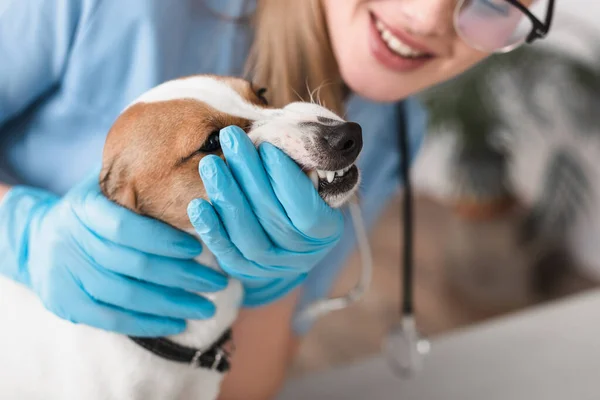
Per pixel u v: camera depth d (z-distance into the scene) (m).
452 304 2.52
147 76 0.98
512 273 2.64
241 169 0.69
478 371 1.37
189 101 0.75
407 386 1.34
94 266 0.79
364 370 1.41
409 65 0.97
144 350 0.79
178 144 0.73
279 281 0.94
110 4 0.93
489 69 2.29
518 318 1.54
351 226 1.27
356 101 1.18
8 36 0.90
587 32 2.41
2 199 0.90
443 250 2.84
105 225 0.76
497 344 1.46
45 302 0.79
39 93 1.00
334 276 1.33
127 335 0.78
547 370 1.36
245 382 1.16
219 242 0.72
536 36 1.00
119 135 0.76
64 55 0.95
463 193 2.82
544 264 2.63
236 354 1.12
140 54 0.97
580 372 1.34
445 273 2.70
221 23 1.03
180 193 0.74
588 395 1.28
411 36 0.95
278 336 1.17
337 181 0.73
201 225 0.69
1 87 0.94
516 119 2.61
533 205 2.63
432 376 1.37
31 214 0.86
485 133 2.47
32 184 1.06
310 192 0.70
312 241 0.76
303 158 0.70
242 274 0.79
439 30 0.93
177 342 0.81
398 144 1.24
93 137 1.03
